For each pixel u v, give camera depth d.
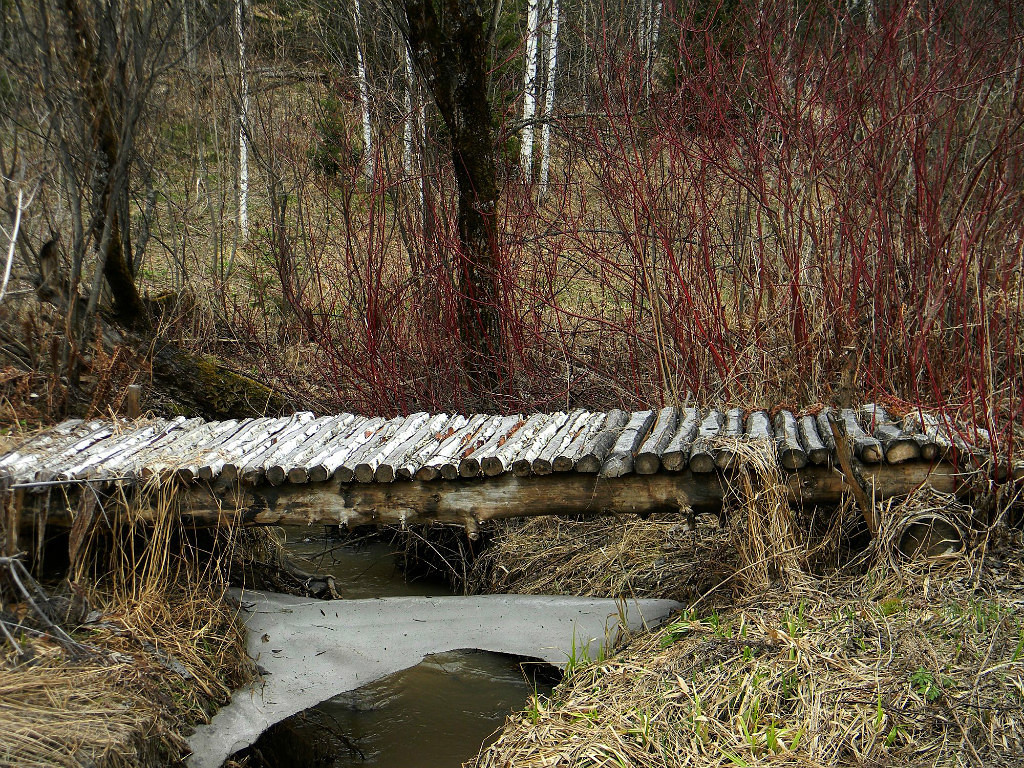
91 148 6.50
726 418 5.38
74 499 4.68
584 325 8.15
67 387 6.05
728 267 7.43
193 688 4.29
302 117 10.25
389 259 8.99
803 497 4.71
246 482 4.82
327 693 4.66
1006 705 3.50
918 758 3.36
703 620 4.66
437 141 8.30
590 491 4.75
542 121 8.12
